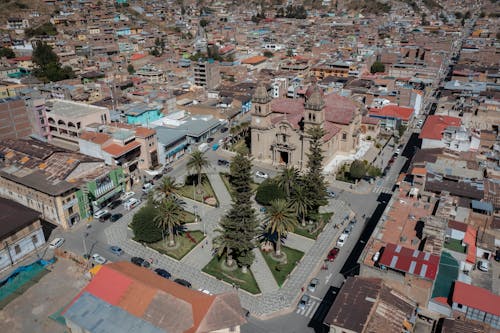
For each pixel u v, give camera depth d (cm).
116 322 7025
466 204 10475
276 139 15062
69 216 11500
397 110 19050
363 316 6969
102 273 7856
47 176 11838
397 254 7944
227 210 12344
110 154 13300
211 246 10688
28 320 8425
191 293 7438
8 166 12556
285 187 12306
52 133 17200
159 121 17900
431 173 12038
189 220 11825
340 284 9319
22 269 9800
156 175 14350
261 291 9144
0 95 19775
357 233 11188
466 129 15200
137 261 9962
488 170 12631
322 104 13775
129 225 11588
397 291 7756
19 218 10244
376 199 13000
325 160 14938
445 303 7569
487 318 7212
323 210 12344
